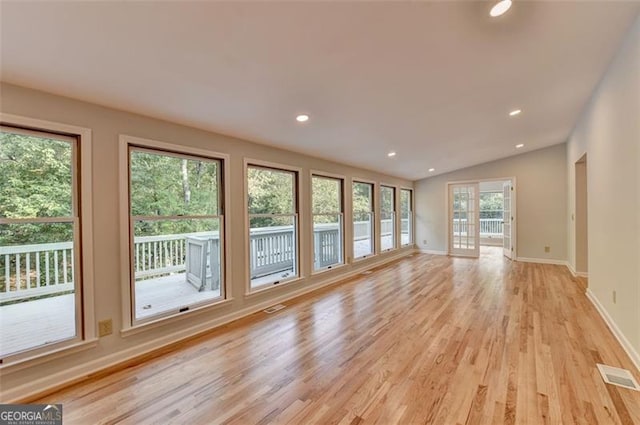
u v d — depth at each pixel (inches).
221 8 56.3
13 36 57.9
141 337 98.3
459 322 121.3
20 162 79.1
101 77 75.8
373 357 93.4
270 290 146.0
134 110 95.5
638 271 84.0
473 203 278.8
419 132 154.2
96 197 89.0
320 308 141.3
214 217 124.4
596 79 116.0
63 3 51.4
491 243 370.6
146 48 66.0
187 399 73.8
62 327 85.2
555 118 161.6
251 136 132.0
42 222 81.5
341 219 205.0
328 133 139.4
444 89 105.7
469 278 197.0
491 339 104.8
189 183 118.0
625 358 89.9
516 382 78.5
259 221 150.1
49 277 83.7
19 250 79.8
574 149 188.2
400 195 283.6
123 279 94.3
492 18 68.8
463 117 138.6
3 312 78.0
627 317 93.5
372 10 61.7
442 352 95.9
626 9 73.2
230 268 128.2
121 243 94.0
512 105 131.1
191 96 90.5
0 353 75.9
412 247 310.3
